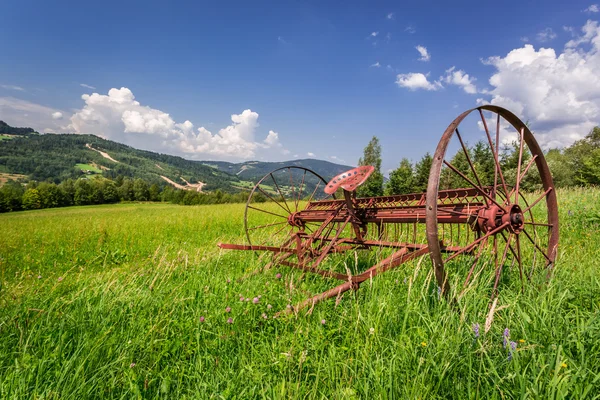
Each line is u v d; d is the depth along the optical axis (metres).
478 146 40.66
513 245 5.40
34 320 3.47
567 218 8.27
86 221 19.89
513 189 4.16
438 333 2.75
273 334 3.30
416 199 4.87
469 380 2.13
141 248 9.75
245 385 2.53
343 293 3.88
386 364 2.53
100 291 4.32
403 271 4.36
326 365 2.62
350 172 5.06
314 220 6.08
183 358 2.98
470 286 3.28
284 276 5.21
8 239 12.16
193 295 4.30
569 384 1.98
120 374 2.71
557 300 3.23
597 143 61.28
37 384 2.40
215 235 11.81
